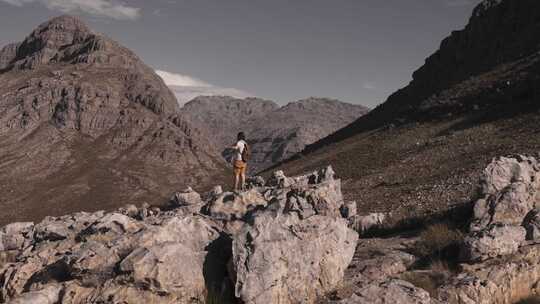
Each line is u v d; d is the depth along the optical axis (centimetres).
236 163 1655
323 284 1209
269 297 1048
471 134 5462
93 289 1009
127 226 1388
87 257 1045
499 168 2070
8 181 19538
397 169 4928
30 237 2036
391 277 1352
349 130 11894
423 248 1675
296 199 1473
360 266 1437
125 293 972
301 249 1153
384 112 11581
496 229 1500
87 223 1867
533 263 1458
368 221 2317
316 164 7456
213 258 1155
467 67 10106
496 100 6731
